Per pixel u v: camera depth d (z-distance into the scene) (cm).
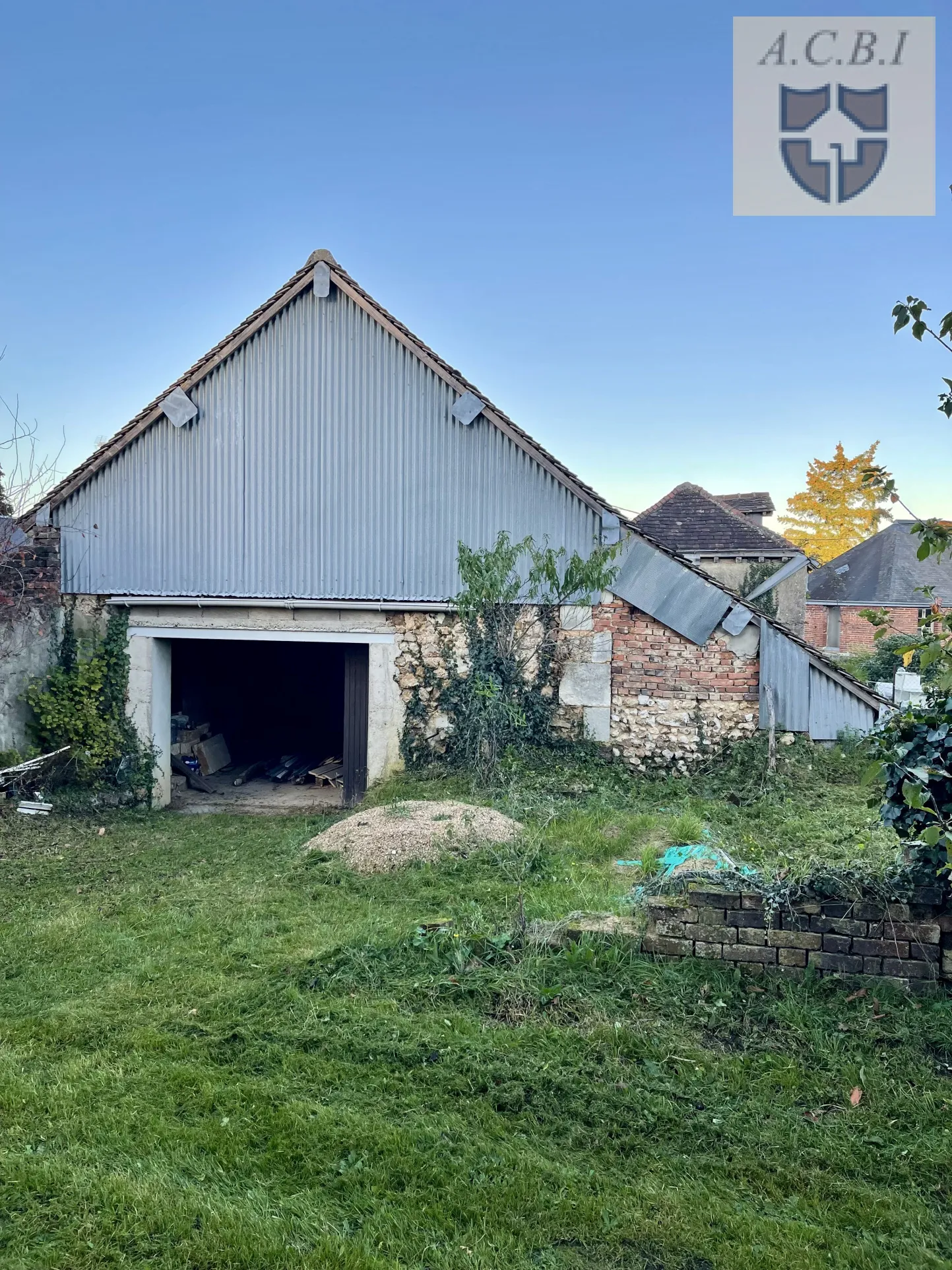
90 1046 451
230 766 1485
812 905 483
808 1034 440
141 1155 358
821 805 912
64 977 545
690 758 1039
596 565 990
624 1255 306
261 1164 354
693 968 494
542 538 1069
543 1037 441
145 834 973
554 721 1079
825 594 2967
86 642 1160
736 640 1034
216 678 1611
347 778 1152
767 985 481
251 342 1134
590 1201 331
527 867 703
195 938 598
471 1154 358
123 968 555
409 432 1100
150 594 1155
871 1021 447
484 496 1083
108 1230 313
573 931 532
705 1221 322
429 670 1098
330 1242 307
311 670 1822
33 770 1062
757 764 997
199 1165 351
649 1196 334
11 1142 366
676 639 1049
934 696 459
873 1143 367
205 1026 464
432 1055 428
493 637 1076
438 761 1099
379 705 1112
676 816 867
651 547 1054
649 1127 377
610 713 1066
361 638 1117
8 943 604
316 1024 459
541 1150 364
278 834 971
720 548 1717
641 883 606
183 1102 396
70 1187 334
